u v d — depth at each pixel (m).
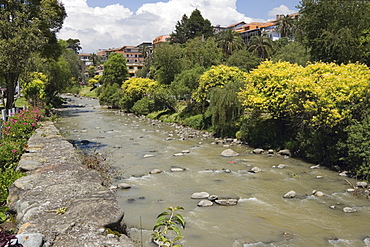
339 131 14.68
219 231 8.27
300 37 27.61
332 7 22.94
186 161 16.48
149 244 7.33
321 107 14.45
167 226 4.25
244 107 21.67
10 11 25.45
